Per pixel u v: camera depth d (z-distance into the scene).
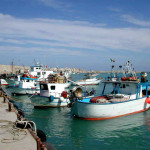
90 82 51.91
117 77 19.34
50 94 22.06
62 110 20.12
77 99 16.58
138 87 17.75
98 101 16.00
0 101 17.88
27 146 6.92
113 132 12.99
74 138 12.01
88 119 15.66
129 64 19.14
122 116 16.59
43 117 17.36
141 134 12.62
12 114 12.14
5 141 7.38
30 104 24.66
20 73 48.94
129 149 10.45
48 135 12.58
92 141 11.55
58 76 24.55
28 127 9.15
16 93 33.09
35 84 34.12
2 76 70.00
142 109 18.39
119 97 16.91
